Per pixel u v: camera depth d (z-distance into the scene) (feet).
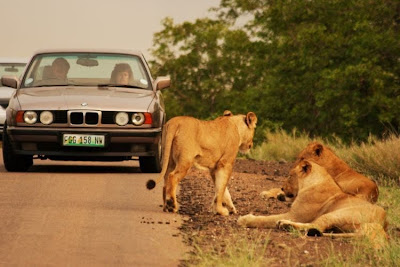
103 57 89.92
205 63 352.69
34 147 80.23
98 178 78.69
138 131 80.33
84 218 56.59
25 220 55.21
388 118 189.47
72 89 85.25
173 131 60.18
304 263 45.11
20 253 45.21
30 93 83.97
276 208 65.98
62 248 46.88
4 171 83.66
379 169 94.79
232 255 43.98
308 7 221.66
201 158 60.85
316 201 54.65
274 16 226.79
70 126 79.71
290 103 223.10
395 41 196.13
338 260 45.21
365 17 201.67
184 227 54.60
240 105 318.86
